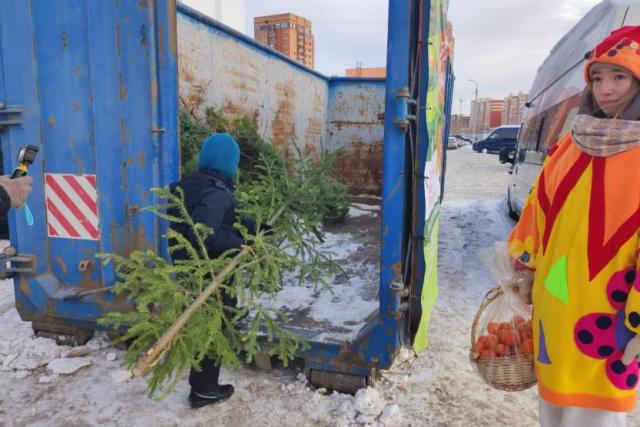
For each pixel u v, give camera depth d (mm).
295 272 4684
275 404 2883
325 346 2920
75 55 3115
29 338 3652
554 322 1774
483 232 7945
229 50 5820
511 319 2045
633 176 1625
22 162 2330
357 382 2965
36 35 3154
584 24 5223
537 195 1987
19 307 3494
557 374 1774
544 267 1858
